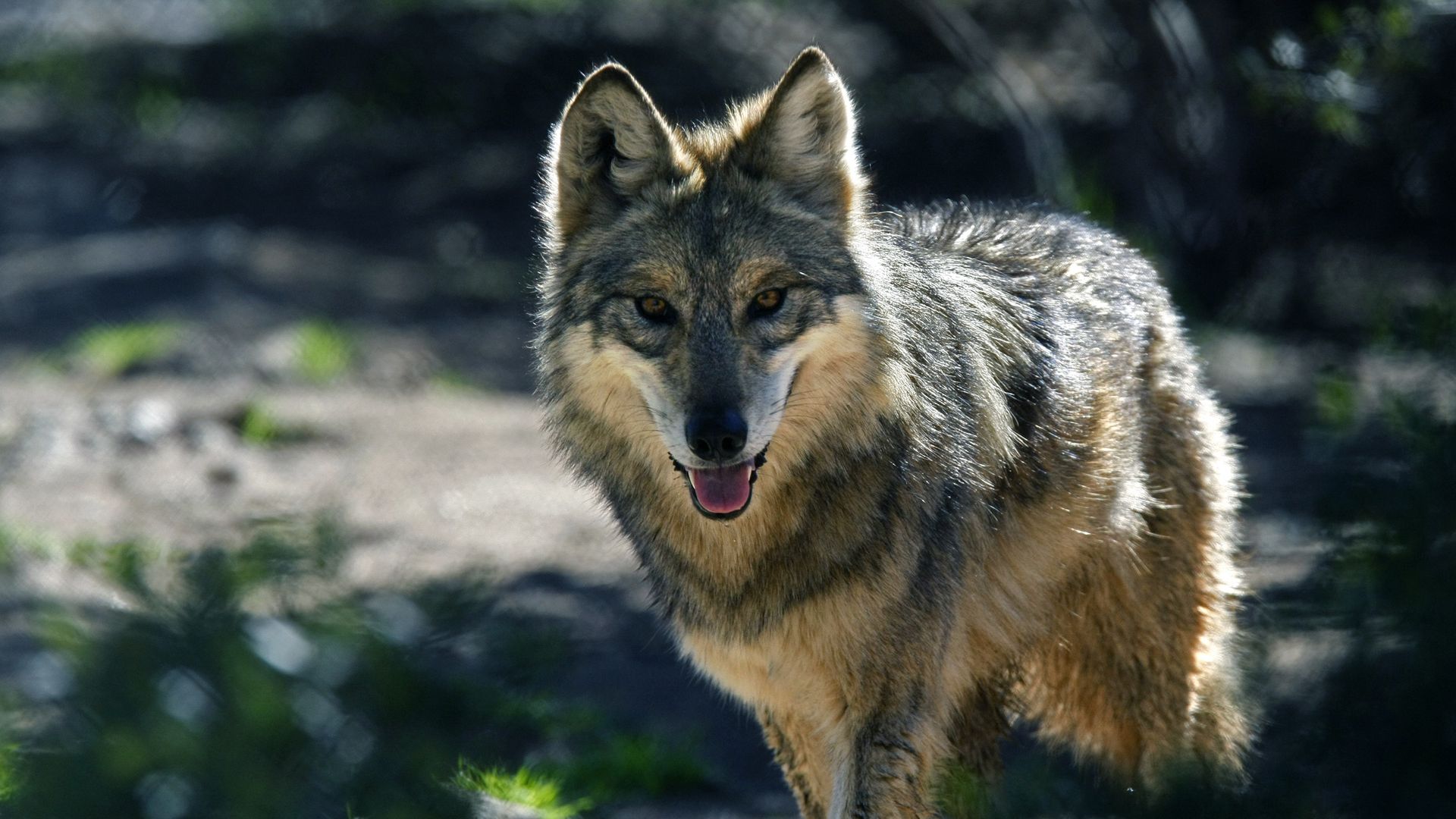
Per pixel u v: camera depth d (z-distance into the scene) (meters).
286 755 3.50
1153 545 8.55
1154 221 23.95
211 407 19.47
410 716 3.65
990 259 8.59
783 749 7.81
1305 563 11.45
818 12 32.72
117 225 31.86
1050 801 4.71
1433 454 5.25
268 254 28.75
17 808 3.52
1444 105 21.73
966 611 7.66
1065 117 28.25
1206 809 4.44
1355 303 23.39
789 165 7.39
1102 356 8.31
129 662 3.49
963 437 7.45
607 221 7.49
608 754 10.12
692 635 7.50
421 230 31.88
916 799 7.11
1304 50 21.47
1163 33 22.78
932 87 30.59
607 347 7.21
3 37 40.94
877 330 7.19
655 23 34.47
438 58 36.41
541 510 16.39
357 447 18.53
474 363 23.80
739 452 6.69
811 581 7.08
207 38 39.31
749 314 7.02
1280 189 23.92
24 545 11.44
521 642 3.94
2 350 22.44
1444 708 4.36
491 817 5.33
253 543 3.91
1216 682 8.61
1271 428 17.91
